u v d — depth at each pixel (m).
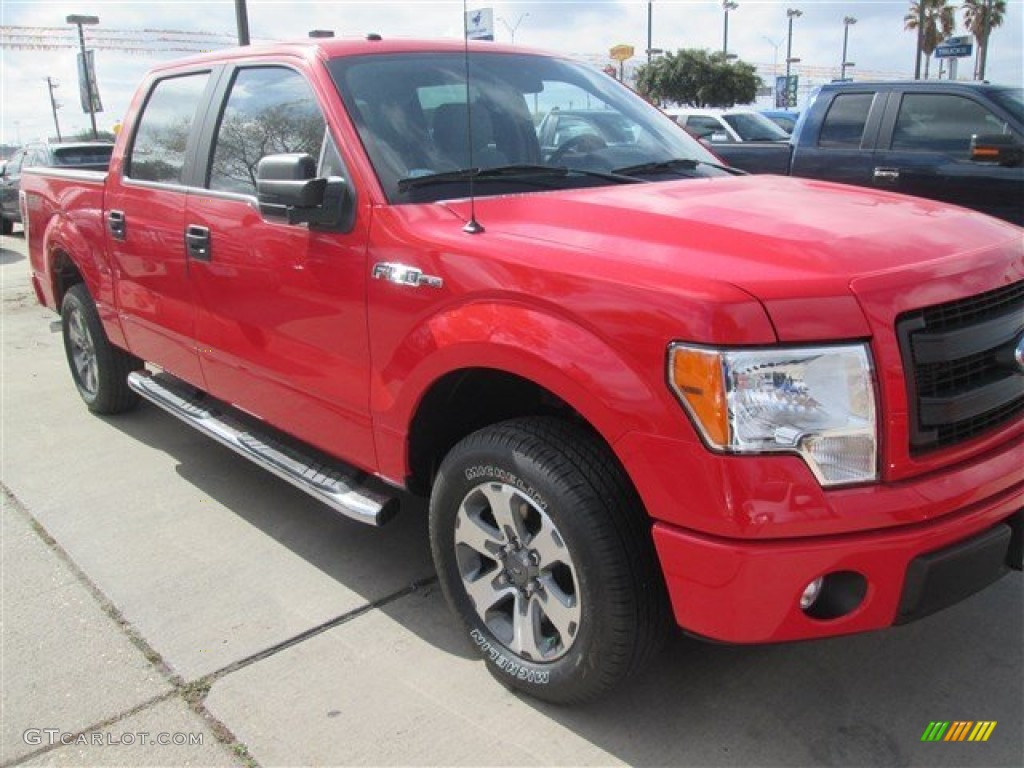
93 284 4.98
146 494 4.41
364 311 2.94
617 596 2.34
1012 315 2.45
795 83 40.84
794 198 2.93
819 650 2.94
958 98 7.26
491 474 2.58
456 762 2.50
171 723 2.70
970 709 2.64
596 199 2.89
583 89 3.86
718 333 2.05
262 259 3.40
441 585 2.95
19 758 2.58
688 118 13.14
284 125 3.45
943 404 2.21
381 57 3.45
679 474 2.12
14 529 4.06
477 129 3.35
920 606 2.17
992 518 2.25
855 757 2.47
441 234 2.72
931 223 2.62
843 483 2.09
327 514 4.14
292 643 3.10
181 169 4.07
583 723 2.63
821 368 2.07
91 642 3.14
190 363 4.18
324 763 2.51
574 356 2.28
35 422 5.58
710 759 2.48
